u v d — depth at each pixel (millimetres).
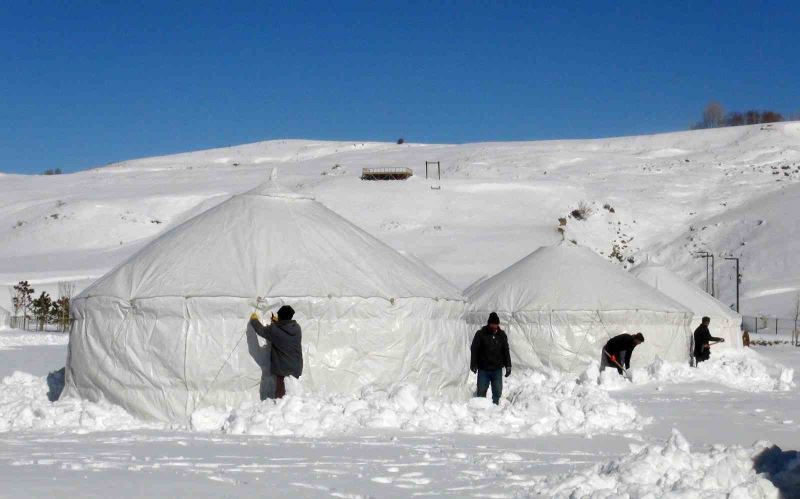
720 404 16016
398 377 14164
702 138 121438
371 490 7508
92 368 13789
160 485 7461
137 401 13367
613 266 24281
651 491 7059
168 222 89812
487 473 8453
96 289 14156
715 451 8391
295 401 12141
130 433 11805
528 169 103625
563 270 23453
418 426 12039
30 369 25797
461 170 105625
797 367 28500
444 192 85688
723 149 111625
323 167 116625
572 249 24328
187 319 13375
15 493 6863
